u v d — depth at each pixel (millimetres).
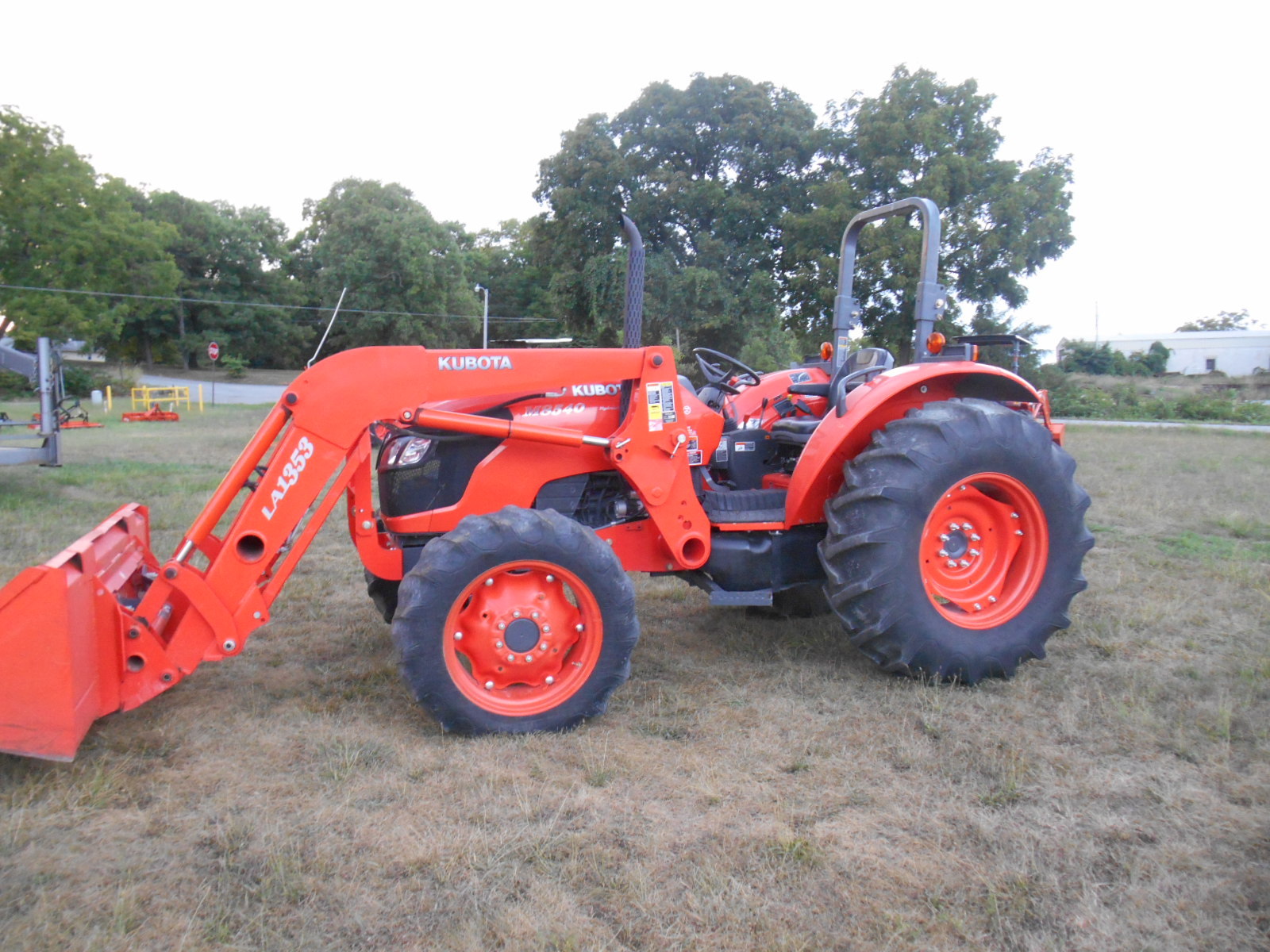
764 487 4242
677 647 4078
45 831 2422
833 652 3984
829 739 3041
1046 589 3611
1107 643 3977
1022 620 3580
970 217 22250
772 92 24781
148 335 49500
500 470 3475
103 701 2875
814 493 3707
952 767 2828
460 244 56125
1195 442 15078
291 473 3080
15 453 8117
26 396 29219
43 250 31578
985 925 2064
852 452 3750
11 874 2223
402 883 2205
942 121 22625
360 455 3191
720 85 24109
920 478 3398
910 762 2861
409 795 2646
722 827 2473
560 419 3545
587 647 3172
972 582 3689
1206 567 5340
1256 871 2262
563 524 3094
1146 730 3082
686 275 21922
